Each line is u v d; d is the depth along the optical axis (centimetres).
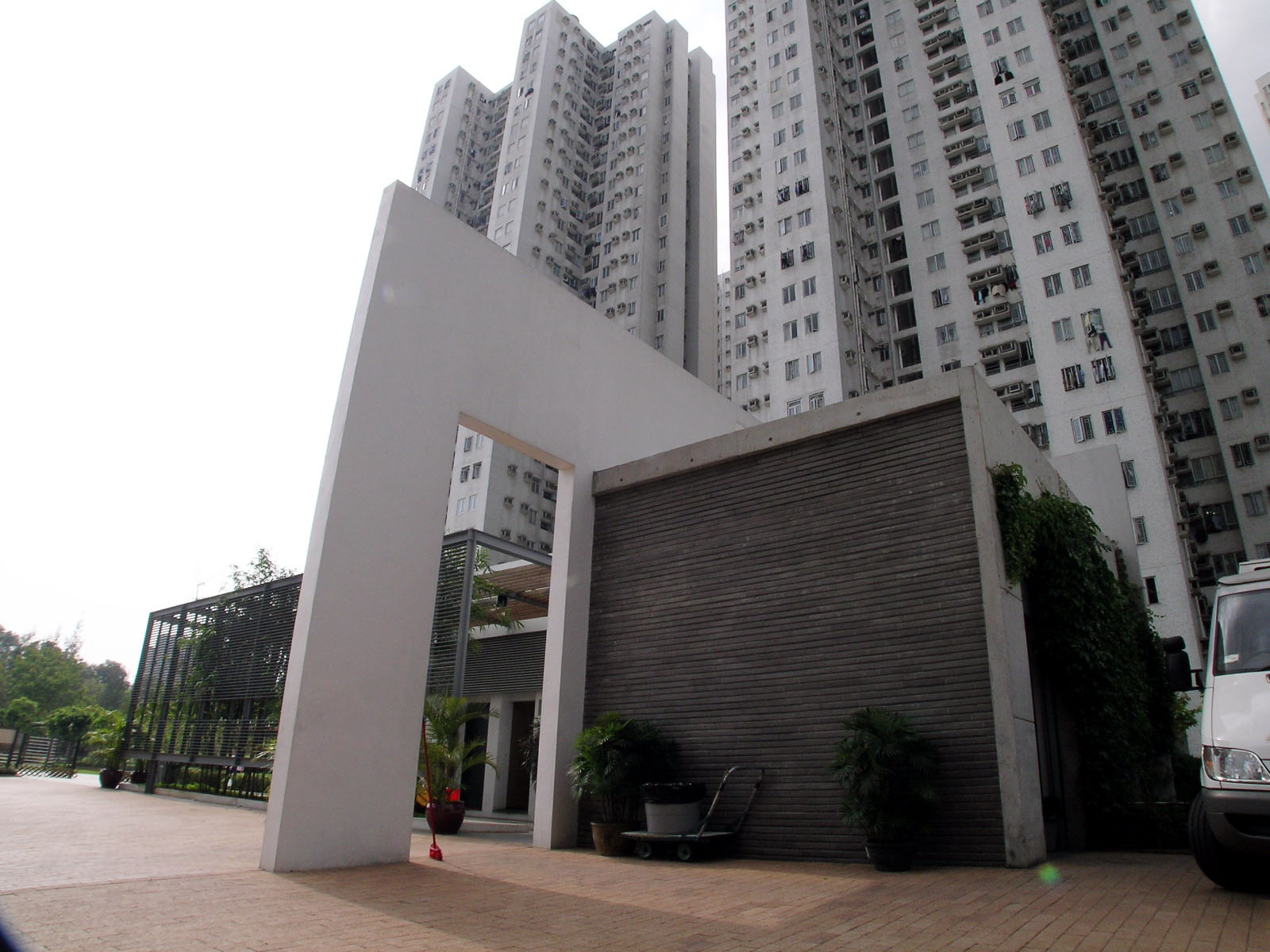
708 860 873
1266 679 594
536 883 707
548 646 1138
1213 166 3959
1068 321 3472
